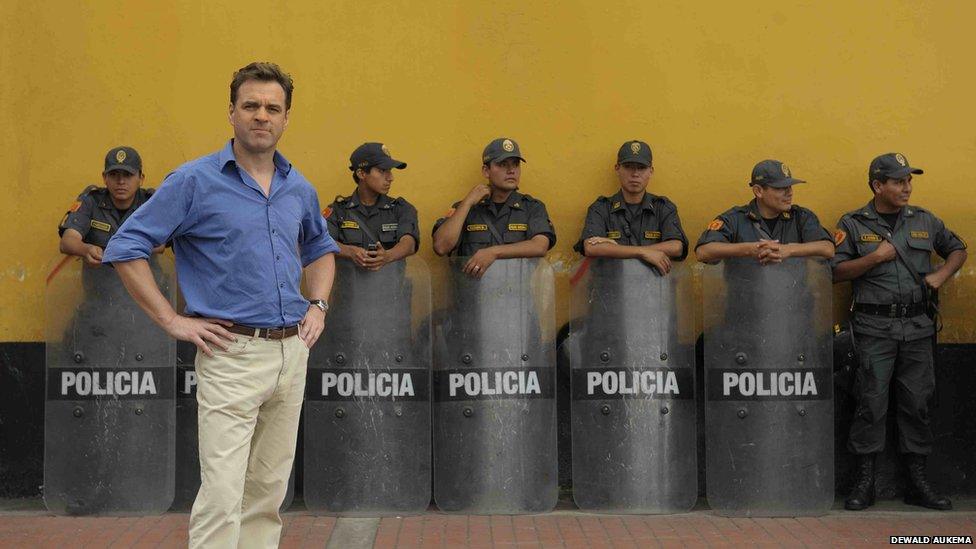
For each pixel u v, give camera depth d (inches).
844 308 255.9
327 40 256.1
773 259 235.0
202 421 151.1
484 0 257.0
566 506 245.8
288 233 156.3
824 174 255.8
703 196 257.3
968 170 255.4
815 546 208.8
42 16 252.5
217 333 150.3
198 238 153.3
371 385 235.9
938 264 256.8
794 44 256.5
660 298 240.5
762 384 236.4
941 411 255.9
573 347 241.1
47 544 207.6
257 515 161.2
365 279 237.1
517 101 256.8
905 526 226.2
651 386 239.1
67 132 252.5
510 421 237.6
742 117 255.8
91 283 233.6
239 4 255.1
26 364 249.0
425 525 226.2
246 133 153.1
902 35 255.9
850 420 254.4
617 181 256.7
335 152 255.6
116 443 232.7
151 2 253.9
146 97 253.6
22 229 251.1
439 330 240.1
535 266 240.4
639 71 257.4
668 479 238.1
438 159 256.1
